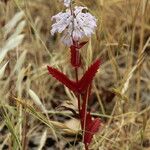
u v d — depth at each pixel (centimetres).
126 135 49
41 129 52
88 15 34
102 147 46
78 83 37
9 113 47
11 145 45
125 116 51
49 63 57
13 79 49
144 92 59
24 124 44
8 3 55
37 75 51
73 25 34
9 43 42
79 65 37
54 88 59
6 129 52
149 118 50
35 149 50
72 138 51
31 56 59
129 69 50
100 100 53
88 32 34
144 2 51
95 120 39
